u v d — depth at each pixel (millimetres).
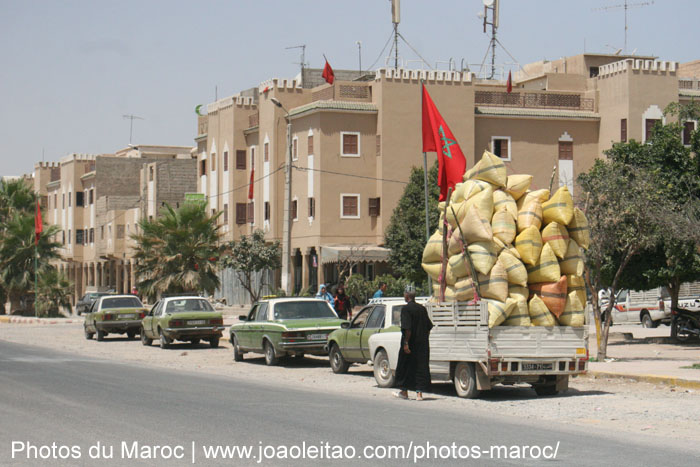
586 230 15945
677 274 27297
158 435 11156
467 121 51062
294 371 21766
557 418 13188
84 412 13352
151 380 18766
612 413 13750
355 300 44969
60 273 58094
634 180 23156
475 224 15406
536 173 53188
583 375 19297
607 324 22344
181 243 44844
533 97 54031
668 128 29344
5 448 10281
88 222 83625
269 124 54469
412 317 15461
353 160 50344
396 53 54719
